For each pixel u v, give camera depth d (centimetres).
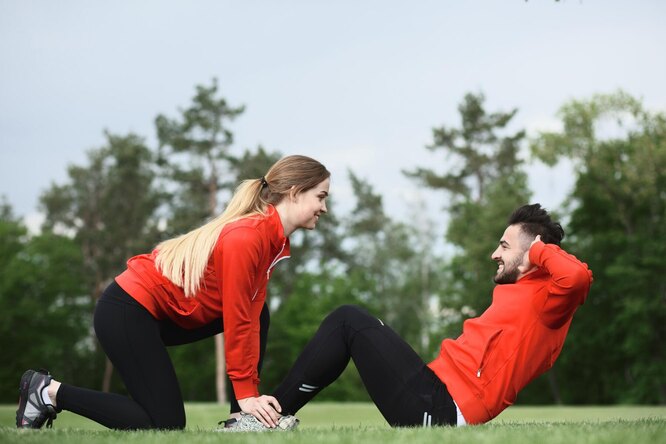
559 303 458
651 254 4462
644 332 4372
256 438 365
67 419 1647
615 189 4500
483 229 5125
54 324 5984
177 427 504
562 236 491
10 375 5819
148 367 503
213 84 5531
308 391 482
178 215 5444
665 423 438
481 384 464
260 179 520
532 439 340
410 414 467
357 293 6238
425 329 6388
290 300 6181
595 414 1536
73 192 6931
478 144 6519
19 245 6191
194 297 505
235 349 489
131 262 525
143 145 6712
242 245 486
